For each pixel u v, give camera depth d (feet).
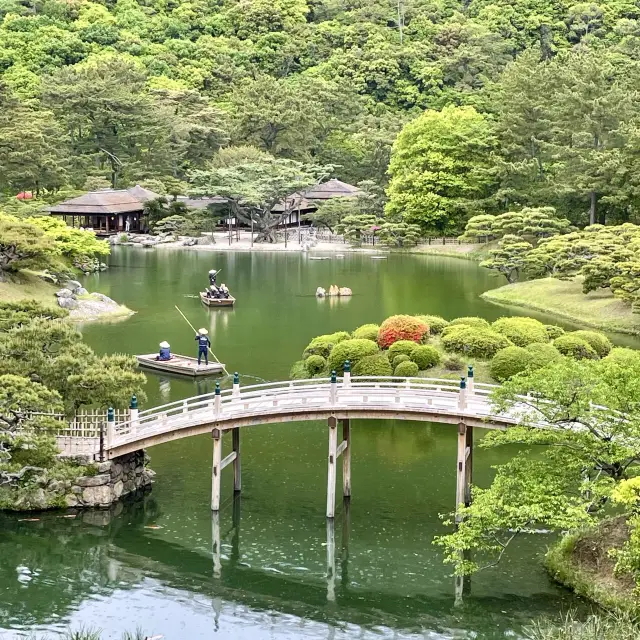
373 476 131.75
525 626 92.32
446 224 391.45
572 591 98.37
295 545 111.75
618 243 247.50
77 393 126.41
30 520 115.75
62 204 396.98
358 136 491.31
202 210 414.62
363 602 99.86
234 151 439.22
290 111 467.11
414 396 121.70
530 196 356.38
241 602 100.37
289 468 134.72
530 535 113.60
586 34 644.27
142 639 92.53
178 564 107.65
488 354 166.40
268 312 248.11
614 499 87.56
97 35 622.13
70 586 102.78
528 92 370.32
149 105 451.12
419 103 583.58
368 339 176.24
